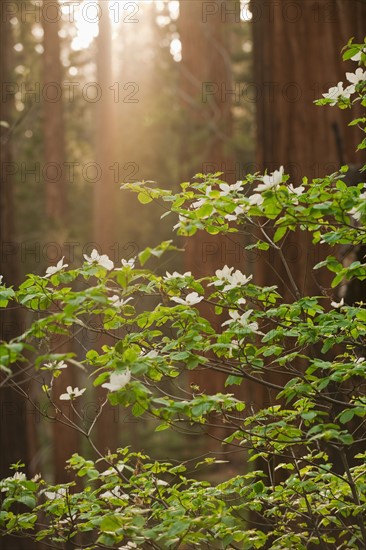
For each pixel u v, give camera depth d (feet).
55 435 50.34
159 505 11.15
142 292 11.18
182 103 57.98
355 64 24.52
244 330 10.44
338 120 24.68
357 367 10.11
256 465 19.66
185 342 10.37
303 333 10.73
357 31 23.70
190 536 9.89
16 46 63.62
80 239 61.41
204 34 57.57
